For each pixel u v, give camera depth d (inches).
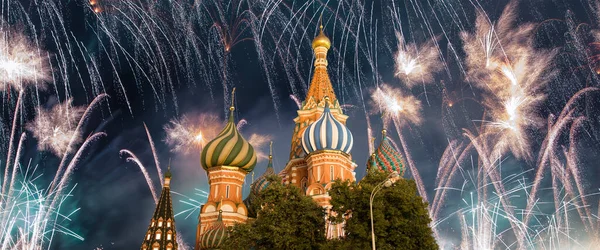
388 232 1635.1
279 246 1675.7
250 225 1766.7
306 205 1748.3
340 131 2524.6
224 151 2588.6
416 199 1680.6
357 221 1652.3
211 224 2444.6
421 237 1642.5
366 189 1672.0
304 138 2554.1
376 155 2694.4
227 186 2554.1
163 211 2496.3
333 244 1638.8
